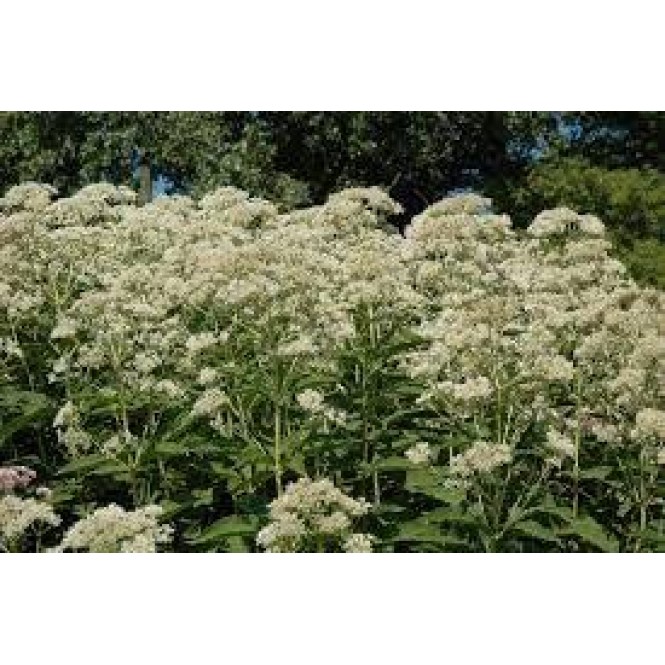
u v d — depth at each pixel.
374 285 2.30
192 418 2.18
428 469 2.12
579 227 3.01
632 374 2.14
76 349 2.52
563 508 2.09
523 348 2.21
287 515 1.85
